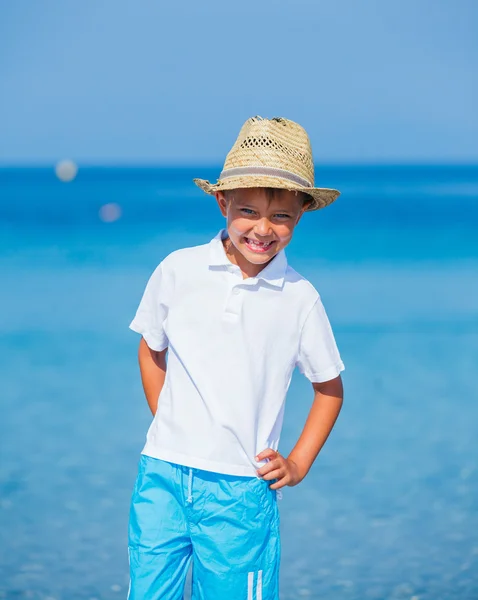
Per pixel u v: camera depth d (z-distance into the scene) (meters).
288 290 2.85
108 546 5.07
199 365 2.78
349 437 7.23
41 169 192.12
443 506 5.74
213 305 2.82
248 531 2.74
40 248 24.28
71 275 18.25
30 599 4.38
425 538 5.25
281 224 2.76
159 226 31.95
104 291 15.81
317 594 4.52
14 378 9.14
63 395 8.41
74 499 5.77
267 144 2.76
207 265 2.86
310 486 6.12
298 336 2.88
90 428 7.31
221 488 2.72
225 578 2.74
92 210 42.38
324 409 2.97
